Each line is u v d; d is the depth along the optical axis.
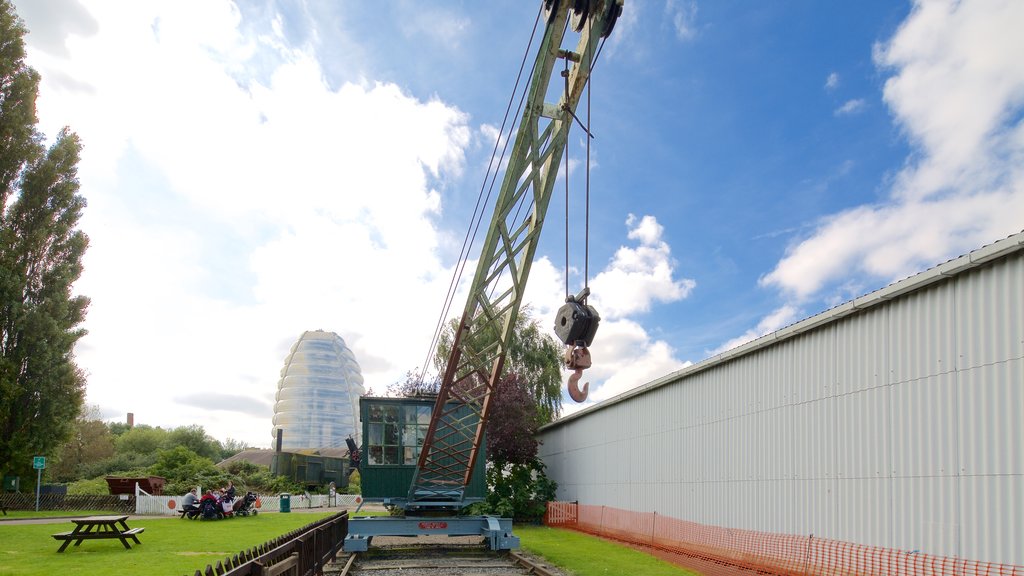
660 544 15.99
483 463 17.70
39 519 23.59
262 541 16.48
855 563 9.38
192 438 78.38
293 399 111.94
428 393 18.25
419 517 16.34
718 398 13.98
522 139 9.76
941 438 8.06
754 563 11.92
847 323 9.96
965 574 7.55
